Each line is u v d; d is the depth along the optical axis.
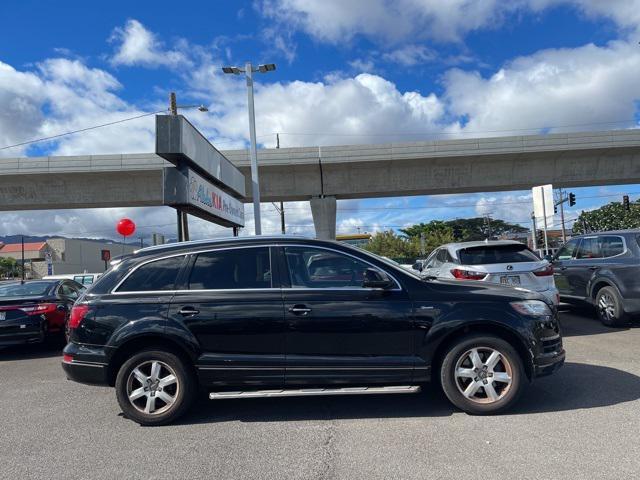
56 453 4.43
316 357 5.00
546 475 3.65
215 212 13.62
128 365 5.07
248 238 5.42
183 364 5.09
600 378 6.10
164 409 5.08
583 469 3.72
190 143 11.30
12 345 10.12
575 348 7.85
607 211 61.81
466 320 4.96
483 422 4.80
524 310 5.06
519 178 27.17
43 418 5.47
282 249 5.31
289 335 5.00
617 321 9.40
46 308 9.51
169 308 5.09
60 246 83.12
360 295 5.06
